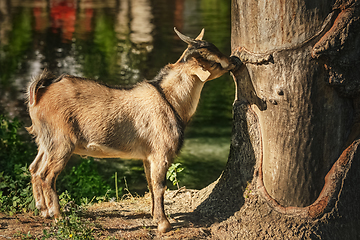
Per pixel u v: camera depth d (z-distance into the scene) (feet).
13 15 110.42
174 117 18.81
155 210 18.74
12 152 29.68
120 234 18.15
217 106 50.52
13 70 61.41
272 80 17.63
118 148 18.84
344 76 17.02
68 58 69.15
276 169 18.35
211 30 93.20
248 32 18.10
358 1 16.39
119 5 137.08
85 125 18.40
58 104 18.24
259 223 18.48
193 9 131.23
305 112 17.48
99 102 18.49
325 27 16.67
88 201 25.32
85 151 19.01
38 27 94.89
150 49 76.59
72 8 127.24
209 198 20.80
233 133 19.89
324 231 17.78
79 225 17.81
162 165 18.74
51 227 18.07
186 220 19.88
